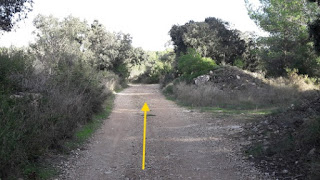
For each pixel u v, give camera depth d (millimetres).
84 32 33250
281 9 26438
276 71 28672
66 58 14672
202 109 17422
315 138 6992
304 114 9789
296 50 27156
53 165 6910
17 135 6043
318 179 5410
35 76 9953
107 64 41250
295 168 6246
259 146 8062
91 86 13766
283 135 8320
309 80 24031
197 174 6551
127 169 6938
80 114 11016
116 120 14203
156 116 15594
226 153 8125
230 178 6230
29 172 6148
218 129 11445
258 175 6266
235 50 41688
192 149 8719
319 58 25375
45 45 15906
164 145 9266
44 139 7223
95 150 8609
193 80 27562
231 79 25500
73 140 9258
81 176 6402
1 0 9234
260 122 11109
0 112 6414
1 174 5422
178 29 43938
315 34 10422
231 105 18234
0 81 8695
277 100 18312
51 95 9172
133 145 9289
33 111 7453
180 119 14445
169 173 6637
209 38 39750
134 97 27609
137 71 73625
